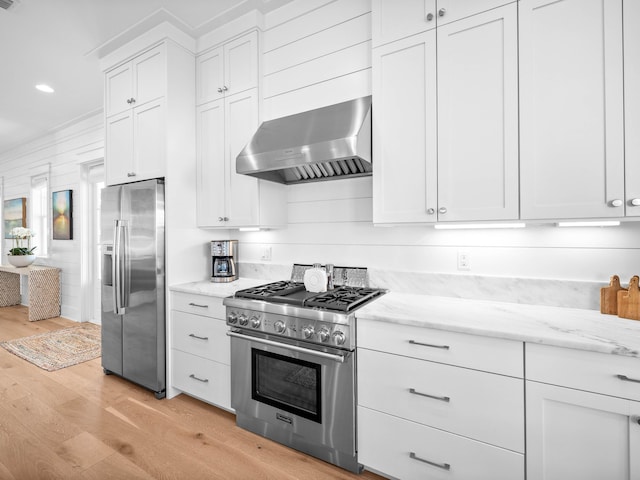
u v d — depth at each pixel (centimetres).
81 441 198
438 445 146
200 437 203
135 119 273
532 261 181
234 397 209
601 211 138
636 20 131
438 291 203
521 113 151
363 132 184
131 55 274
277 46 253
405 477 155
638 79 131
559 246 174
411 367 152
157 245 247
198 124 272
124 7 235
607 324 139
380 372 160
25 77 331
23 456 185
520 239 183
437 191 171
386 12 185
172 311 251
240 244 291
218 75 261
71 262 477
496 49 156
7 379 282
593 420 119
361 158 182
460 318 151
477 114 161
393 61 183
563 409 123
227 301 204
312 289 214
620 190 134
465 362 140
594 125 138
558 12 144
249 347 201
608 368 115
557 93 145
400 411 155
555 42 145
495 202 158
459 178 166
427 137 173
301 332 178
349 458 173
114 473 172
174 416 226
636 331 130
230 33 254
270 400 193
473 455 139
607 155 136
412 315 157
